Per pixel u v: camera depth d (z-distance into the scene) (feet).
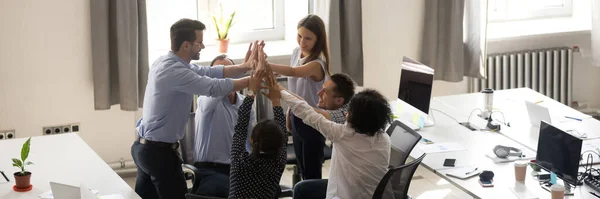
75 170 13.43
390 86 21.02
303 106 13.01
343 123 13.85
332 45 19.47
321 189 14.06
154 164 13.61
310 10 19.71
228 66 14.47
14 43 17.58
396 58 20.84
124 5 17.63
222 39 19.60
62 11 17.76
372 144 12.46
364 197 12.58
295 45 20.72
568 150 12.80
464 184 13.50
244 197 12.52
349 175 12.51
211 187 13.91
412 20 20.68
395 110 17.89
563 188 12.38
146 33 18.10
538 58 22.20
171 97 13.35
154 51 20.01
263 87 13.28
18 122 18.06
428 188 18.53
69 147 14.76
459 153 15.06
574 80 23.06
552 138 13.29
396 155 14.11
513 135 16.14
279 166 12.66
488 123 16.58
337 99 14.02
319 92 14.21
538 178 13.64
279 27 21.30
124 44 17.81
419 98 16.40
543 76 22.33
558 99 22.59
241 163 12.51
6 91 17.79
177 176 13.80
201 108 14.57
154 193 14.40
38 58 17.85
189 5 20.13
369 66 20.67
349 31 19.65
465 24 20.84
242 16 20.88
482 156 14.88
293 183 16.26
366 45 20.49
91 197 11.18
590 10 22.85
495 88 22.04
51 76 18.07
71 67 18.17
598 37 21.84
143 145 13.67
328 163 20.12
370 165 12.46
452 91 21.75
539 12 23.52
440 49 20.77
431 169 14.25
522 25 22.97
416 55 20.99
